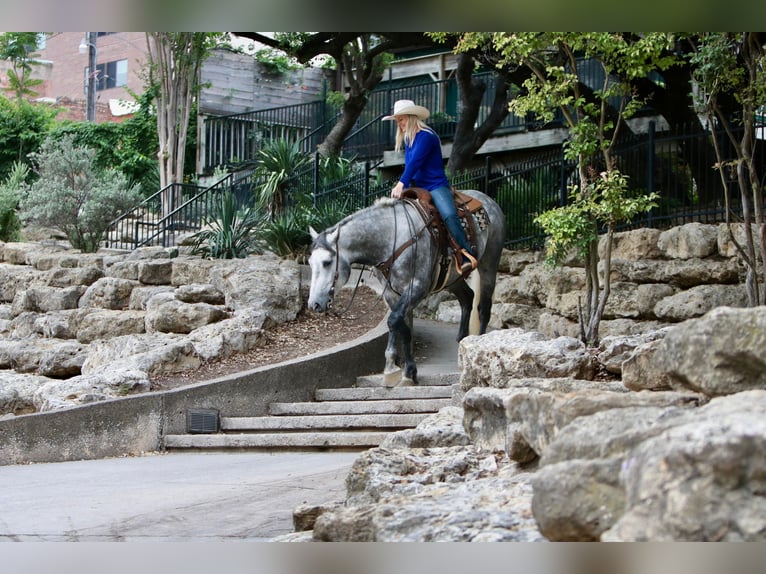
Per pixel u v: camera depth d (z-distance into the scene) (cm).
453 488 453
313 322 1461
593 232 1175
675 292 1281
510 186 1656
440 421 666
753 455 254
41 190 2125
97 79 4384
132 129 3158
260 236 1694
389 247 1084
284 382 1195
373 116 2717
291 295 1462
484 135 2095
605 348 704
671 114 1577
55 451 1016
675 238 1284
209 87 2936
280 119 3041
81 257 1898
